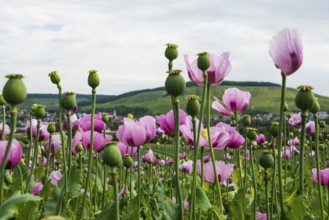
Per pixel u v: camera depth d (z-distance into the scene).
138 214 0.90
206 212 1.09
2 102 1.08
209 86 0.92
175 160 0.75
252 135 1.15
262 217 1.12
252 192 1.34
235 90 1.19
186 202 1.13
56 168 1.83
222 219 0.92
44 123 1.50
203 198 0.92
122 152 1.20
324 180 1.07
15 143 0.82
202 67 0.80
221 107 1.27
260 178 1.67
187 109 0.82
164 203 0.81
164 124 1.06
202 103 0.80
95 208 1.18
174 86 0.72
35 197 0.60
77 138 1.14
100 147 1.15
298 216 0.83
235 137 1.21
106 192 1.38
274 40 0.77
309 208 1.17
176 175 0.75
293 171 2.01
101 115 1.36
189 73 0.92
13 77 0.59
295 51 0.75
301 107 0.79
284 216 0.82
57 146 1.50
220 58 0.91
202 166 0.96
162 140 2.43
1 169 0.59
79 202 1.07
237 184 1.61
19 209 0.72
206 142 0.98
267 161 0.92
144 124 0.92
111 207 0.82
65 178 0.86
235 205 0.93
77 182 0.95
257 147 2.18
